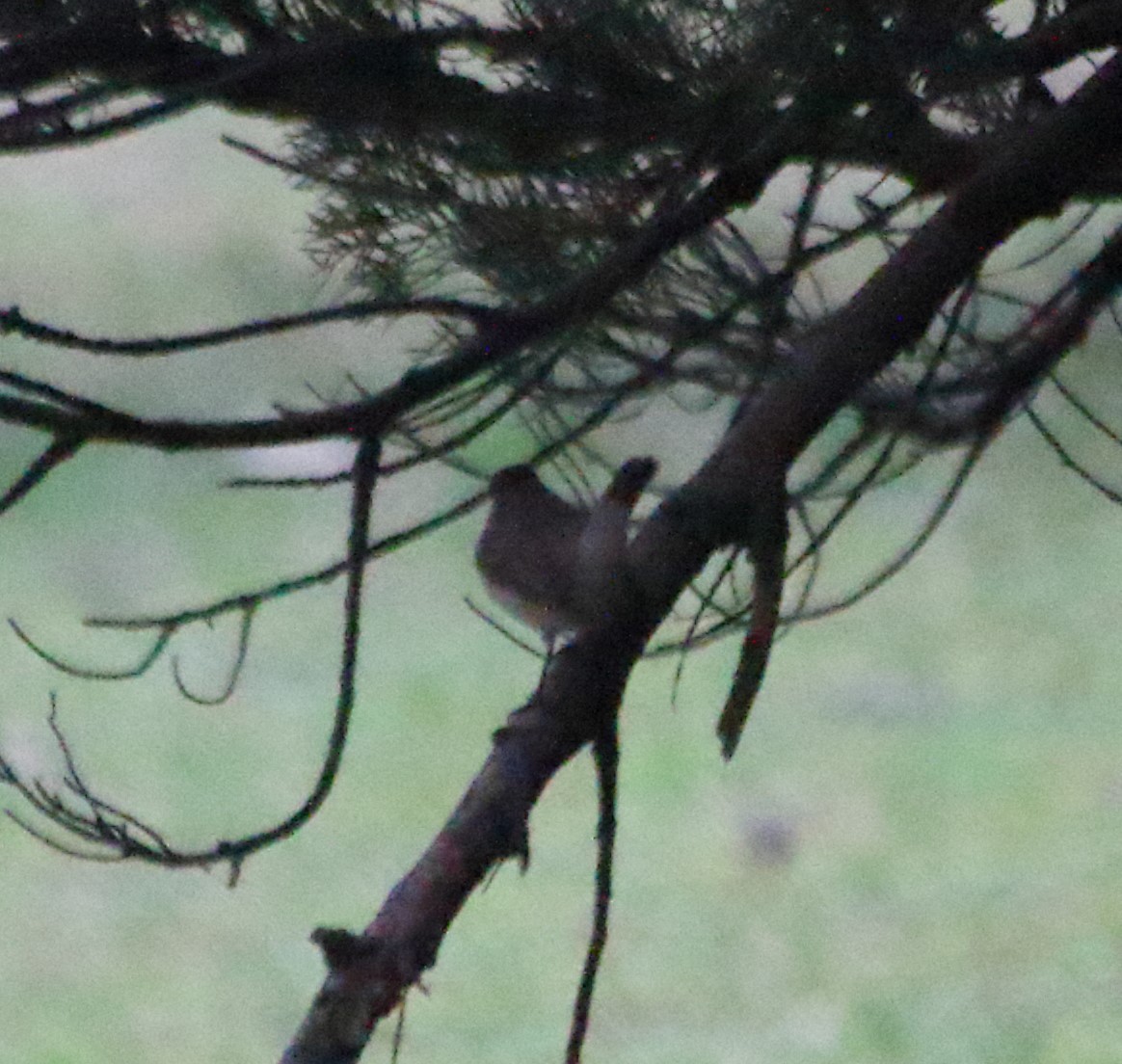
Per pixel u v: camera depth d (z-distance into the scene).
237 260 23.11
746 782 15.40
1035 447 20.30
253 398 20.41
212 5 4.18
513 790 3.80
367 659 17.59
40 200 24.75
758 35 3.97
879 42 3.96
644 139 4.17
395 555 19.33
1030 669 16.86
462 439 4.26
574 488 4.78
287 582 4.20
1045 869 13.72
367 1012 3.59
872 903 13.59
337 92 4.20
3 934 13.75
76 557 19.39
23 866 14.51
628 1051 12.04
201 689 17.12
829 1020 12.21
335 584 19.00
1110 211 13.17
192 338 3.82
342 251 4.44
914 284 4.22
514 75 4.21
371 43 4.04
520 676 17.20
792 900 13.71
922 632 17.69
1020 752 15.48
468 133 4.26
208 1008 12.80
